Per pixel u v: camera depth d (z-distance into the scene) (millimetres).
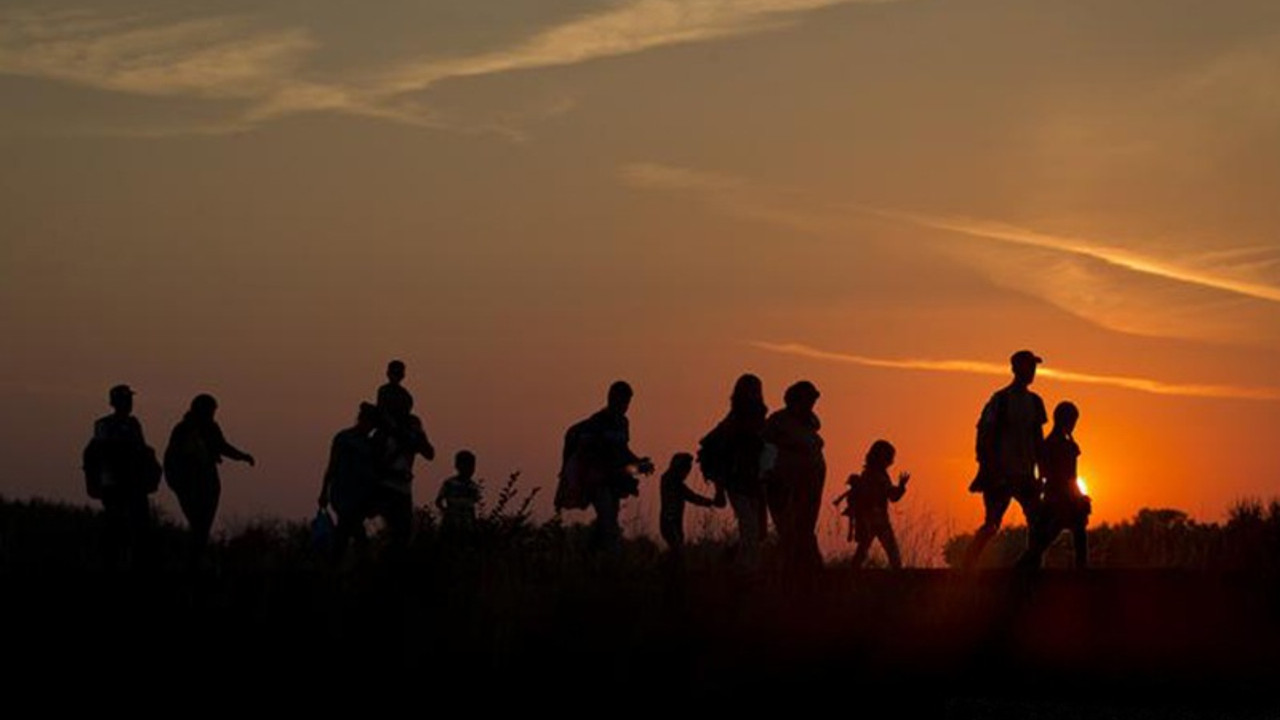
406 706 32906
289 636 34781
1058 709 31734
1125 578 36875
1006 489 39719
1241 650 34219
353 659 34125
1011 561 52469
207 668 33875
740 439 39062
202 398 42438
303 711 32594
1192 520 49312
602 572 37344
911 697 33031
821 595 36156
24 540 43625
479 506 39750
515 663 34062
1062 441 40531
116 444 41781
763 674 33812
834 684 33562
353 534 42188
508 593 35719
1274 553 37719
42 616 35500
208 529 42219
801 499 38469
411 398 42812
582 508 40938
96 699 32875
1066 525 40281
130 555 41781
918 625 35156
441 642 34500
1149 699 32594
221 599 35781
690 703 32969
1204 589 36031
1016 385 40062
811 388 38938
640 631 34844
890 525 42750
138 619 35312
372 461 42125
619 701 33062
